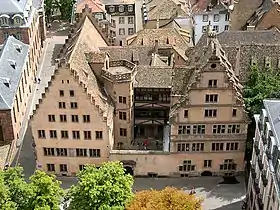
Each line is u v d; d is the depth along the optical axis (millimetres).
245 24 144250
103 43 125625
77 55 103125
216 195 101688
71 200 86125
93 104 98312
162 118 111125
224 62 100500
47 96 98000
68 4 169625
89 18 125625
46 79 142125
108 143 102688
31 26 140375
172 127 100250
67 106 98938
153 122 111625
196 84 96125
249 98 103312
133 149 110312
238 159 104625
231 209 98312
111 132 104062
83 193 80625
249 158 105625
